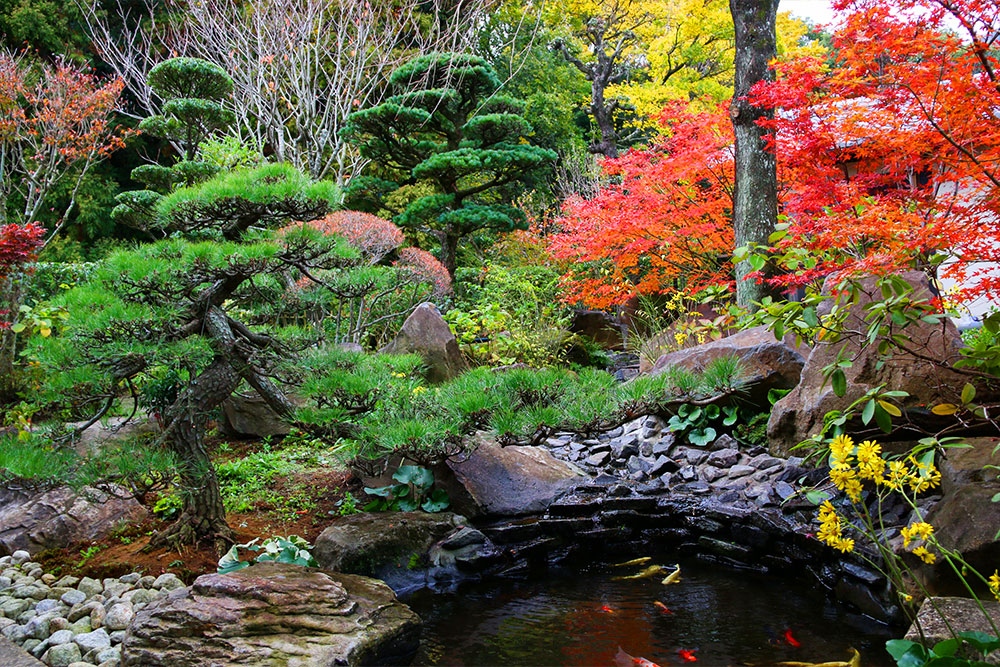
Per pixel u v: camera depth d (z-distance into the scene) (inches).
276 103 464.4
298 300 189.5
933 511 138.0
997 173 181.3
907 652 81.8
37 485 142.9
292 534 175.9
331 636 121.0
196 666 113.3
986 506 126.9
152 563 156.2
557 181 655.1
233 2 480.7
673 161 317.4
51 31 568.7
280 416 178.5
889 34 170.9
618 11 674.2
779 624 139.5
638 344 378.6
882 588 140.5
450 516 184.2
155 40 589.6
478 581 169.0
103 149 396.5
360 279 174.7
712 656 126.7
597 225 346.6
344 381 167.8
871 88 189.5
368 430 169.2
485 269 463.2
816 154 210.8
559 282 434.6
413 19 527.8
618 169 354.9
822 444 163.3
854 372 171.2
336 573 148.4
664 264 354.9
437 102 445.7
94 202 596.1
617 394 179.3
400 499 193.6
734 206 293.6
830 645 129.6
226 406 250.4
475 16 491.5
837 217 180.7
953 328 167.6
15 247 196.2
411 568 168.6
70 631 130.7
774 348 206.7
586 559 181.6
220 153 365.7
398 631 128.5
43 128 389.7
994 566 122.0
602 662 126.0
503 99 462.9
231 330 170.7
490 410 173.0
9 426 230.5
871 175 212.5
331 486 206.5
